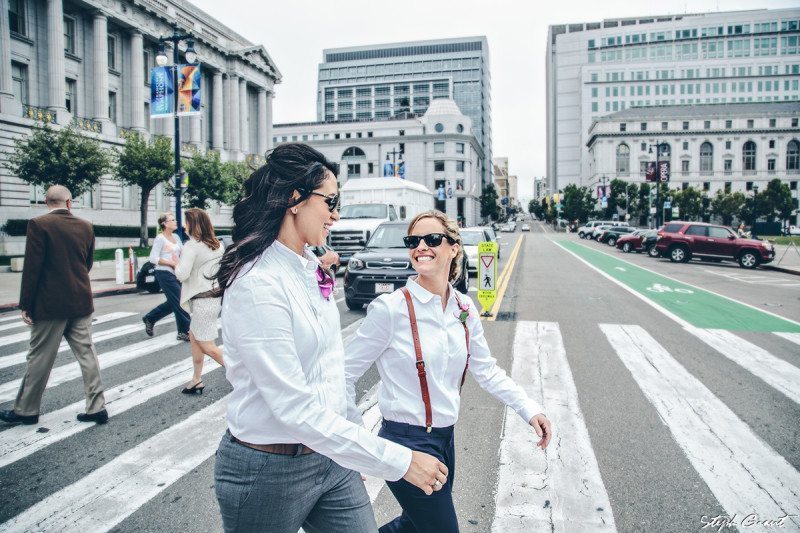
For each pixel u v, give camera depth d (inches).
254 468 61.9
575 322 370.9
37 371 179.3
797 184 3757.4
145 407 198.4
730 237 932.6
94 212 1405.0
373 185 833.5
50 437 169.6
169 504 129.0
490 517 123.4
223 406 199.3
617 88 4626.0
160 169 1258.0
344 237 698.2
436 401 83.5
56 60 1328.7
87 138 1096.8
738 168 3821.4
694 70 4552.2
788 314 408.2
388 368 85.4
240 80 2223.2
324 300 67.7
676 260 976.9
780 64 4468.5
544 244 1756.9
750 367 254.1
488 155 6053.2
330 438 58.3
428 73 5364.2
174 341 311.0
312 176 64.1
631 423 181.6
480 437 171.5
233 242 65.6
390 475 61.1
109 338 319.6
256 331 58.3
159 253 303.7
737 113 3801.7
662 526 119.2
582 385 225.1
